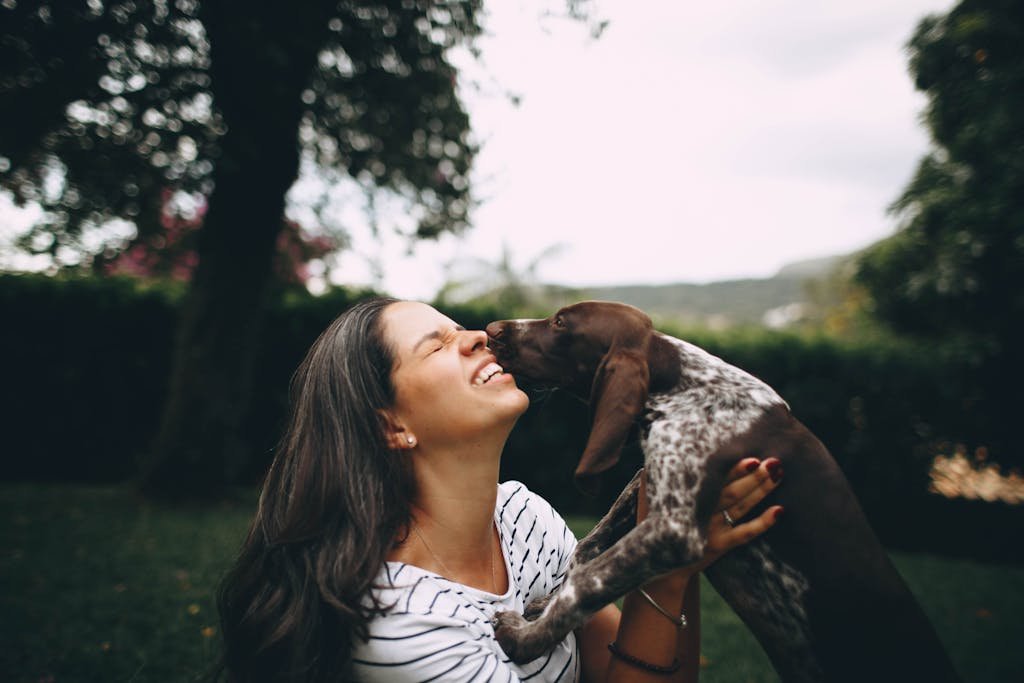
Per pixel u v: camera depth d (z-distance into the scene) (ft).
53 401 32.96
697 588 5.91
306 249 35.68
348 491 5.44
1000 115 30.27
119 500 27.37
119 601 16.10
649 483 6.03
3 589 16.70
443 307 34.73
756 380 6.73
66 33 19.92
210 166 26.21
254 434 33.58
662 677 5.37
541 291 60.54
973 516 33.47
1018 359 33.94
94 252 27.99
